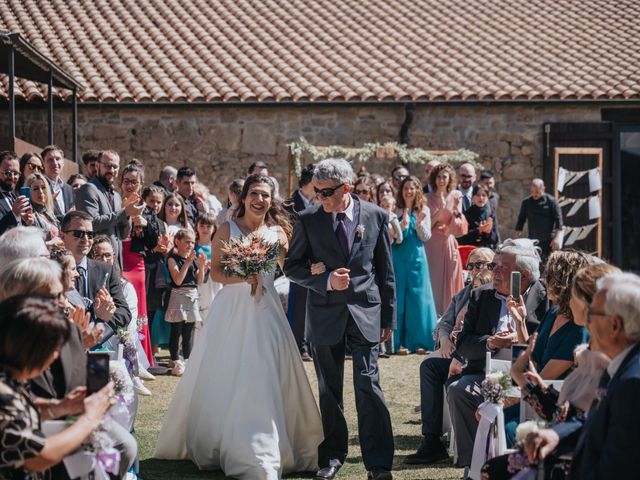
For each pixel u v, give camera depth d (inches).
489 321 214.2
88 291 226.2
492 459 153.5
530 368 160.4
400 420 265.1
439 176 398.6
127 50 616.1
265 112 581.3
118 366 178.4
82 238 225.6
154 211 347.9
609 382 131.6
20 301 130.8
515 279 201.6
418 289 379.9
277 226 233.0
